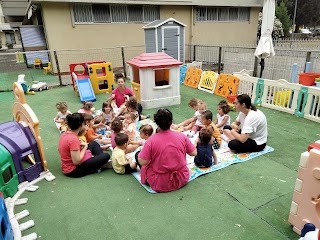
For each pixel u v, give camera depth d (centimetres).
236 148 359
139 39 1188
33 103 673
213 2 1291
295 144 392
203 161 323
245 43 1495
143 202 265
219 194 275
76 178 315
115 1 1063
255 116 343
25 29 1194
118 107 535
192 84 789
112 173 325
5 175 305
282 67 730
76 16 1042
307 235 182
